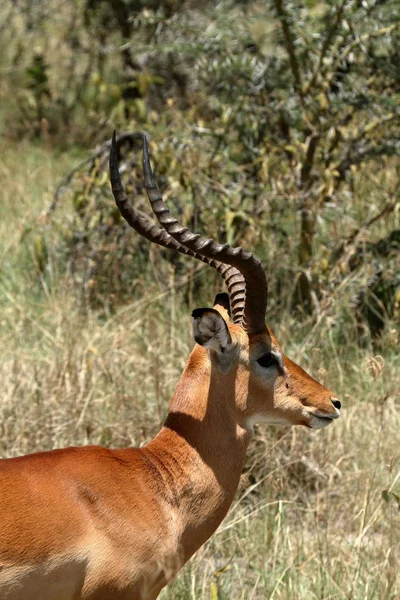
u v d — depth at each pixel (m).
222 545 8.30
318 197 12.18
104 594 5.93
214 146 13.35
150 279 12.89
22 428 9.23
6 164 19.81
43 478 5.89
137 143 14.00
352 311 11.88
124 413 9.56
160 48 13.02
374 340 11.55
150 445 6.43
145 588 6.08
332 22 12.35
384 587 7.39
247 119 13.20
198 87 18.30
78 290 12.76
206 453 6.42
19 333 11.69
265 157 12.40
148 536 6.06
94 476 6.02
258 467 9.39
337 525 8.91
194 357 6.59
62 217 14.36
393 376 10.75
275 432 9.50
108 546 5.89
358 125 12.94
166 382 10.02
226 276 6.84
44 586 5.72
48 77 23.47
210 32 13.00
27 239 14.30
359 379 10.88
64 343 10.77
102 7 21.02
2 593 5.61
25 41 24.03
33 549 5.64
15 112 23.19
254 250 12.25
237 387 6.50
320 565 7.70
